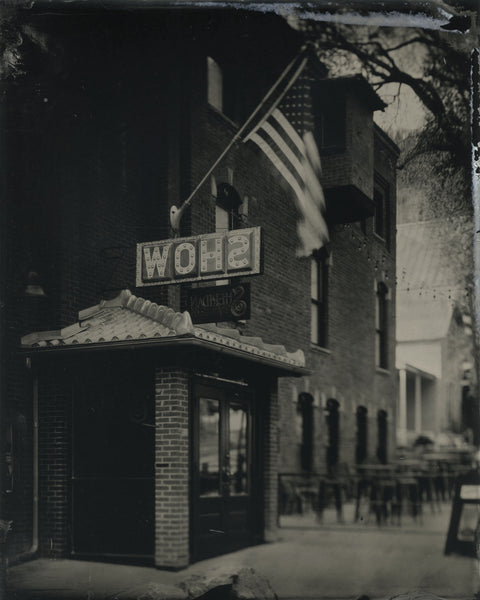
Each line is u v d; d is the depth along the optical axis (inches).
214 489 371.6
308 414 580.7
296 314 558.3
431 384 843.4
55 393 357.7
